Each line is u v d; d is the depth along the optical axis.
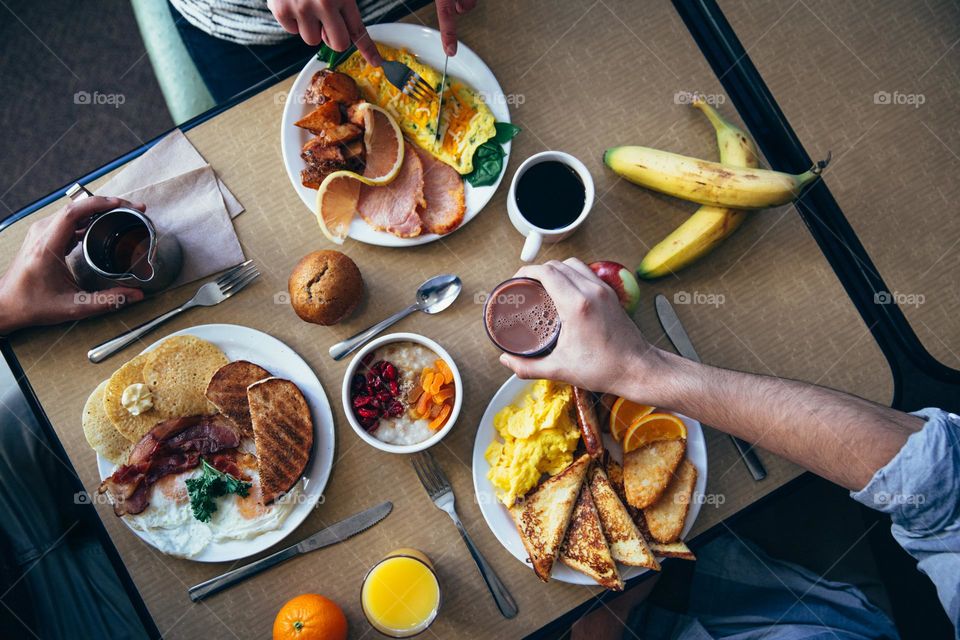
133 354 1.34
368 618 1.23
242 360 1.32
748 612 1.63
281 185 1.37
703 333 1.35
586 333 1.19
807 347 1.35
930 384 1.35
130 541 1.30
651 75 1.39
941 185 1.37
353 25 1.29
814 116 1.38
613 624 1.61
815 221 1.38
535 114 1.38
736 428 1.17
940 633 1.64
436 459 1.32
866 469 1.07
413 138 1.34
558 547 1.23
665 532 1.27
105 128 2.18
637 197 1.38
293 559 1.30
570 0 1.39
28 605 1.46
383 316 1.36
